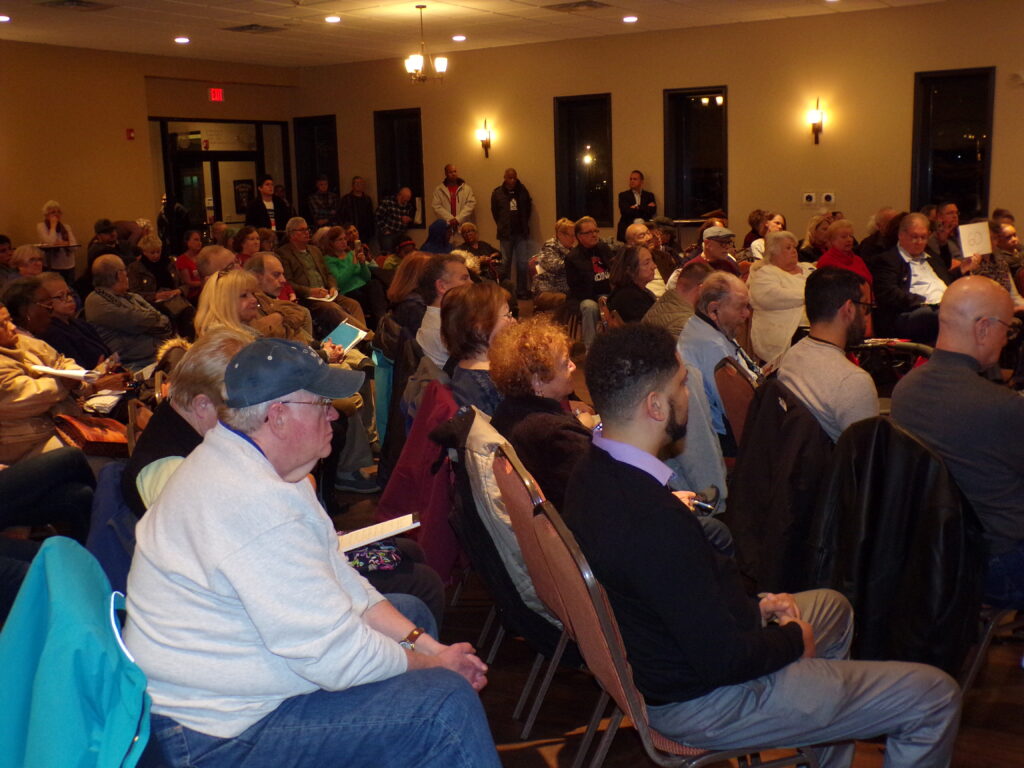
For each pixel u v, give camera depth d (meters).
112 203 12.40
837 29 10.96
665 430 1.81
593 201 13.07
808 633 1.86
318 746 1.63
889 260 6.71
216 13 9.80
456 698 1.66
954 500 2.30
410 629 1.96
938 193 10.98
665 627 1.74
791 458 2.75
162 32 10.87
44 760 1.35
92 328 4.88
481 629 3.28
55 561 1.50
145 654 1.60
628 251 5.45
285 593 1.57
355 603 1.84
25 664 1.46
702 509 2.57
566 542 1.67
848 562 2.44
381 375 4.68
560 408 2.66
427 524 2.84
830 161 11.28
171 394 2.19
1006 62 10.20
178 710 1.59
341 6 9.64
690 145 12.36
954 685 1.89
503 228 13.04
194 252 9.24
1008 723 2.57
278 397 1.67
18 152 11.42
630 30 11.86
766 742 1.81
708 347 3.64
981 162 10.67
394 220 13.69
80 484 3.19
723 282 3.64
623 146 12.48
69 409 3.85
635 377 1.77
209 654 1.59
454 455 2.71
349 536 2.36
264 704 1.64
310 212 13.99
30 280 4.37
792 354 3.07
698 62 11.81
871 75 10.88
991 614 2.57
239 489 1.60
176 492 1.63
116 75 12.31
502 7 10.02
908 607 2.34
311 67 14.51
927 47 10.55
